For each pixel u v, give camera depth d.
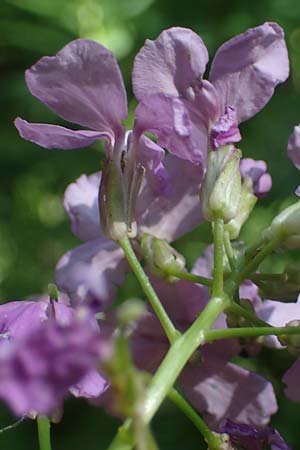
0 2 0.38
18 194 0.41
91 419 0.30
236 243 0.15
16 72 0.37
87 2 0.39
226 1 0.34
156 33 0.35
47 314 0.14
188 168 0.16
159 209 0.16
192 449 0.28
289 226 0.15
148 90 0.15
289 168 0.31
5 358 0.11
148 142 0.15
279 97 0.33
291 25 0.34
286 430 0.27
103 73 0.14
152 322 0.15
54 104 0.15
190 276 0.15
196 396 0.16
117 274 0.16
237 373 0.15
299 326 0.14
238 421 0.15
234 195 0.15
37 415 0.14
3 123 0.36
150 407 0.13
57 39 0.38
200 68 0.15
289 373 0.16
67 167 0.35
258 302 0.16
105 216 0.15
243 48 0.15
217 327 0.16
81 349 0.11
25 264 0.42
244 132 0.32
